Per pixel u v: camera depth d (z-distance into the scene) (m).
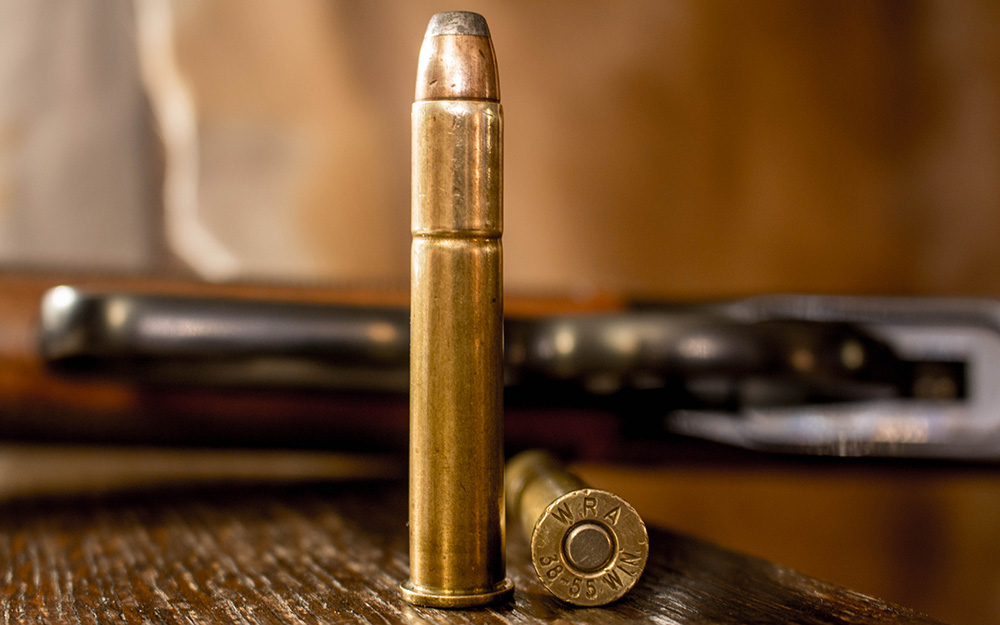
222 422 0.29
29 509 0.26
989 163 0.47
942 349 0.27
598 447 0.29
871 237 0.49
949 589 0.49
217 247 0.45
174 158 0.44
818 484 0.49
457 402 0.19
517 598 0.19
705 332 0.23
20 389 0.28
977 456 0.27
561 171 0.47
